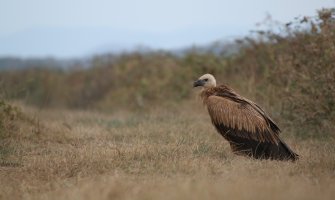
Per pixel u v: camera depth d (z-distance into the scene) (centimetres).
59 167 2605
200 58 5612
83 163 2642
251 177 2317
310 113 3441
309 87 3500
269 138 2780
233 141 2855
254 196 1922
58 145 3212
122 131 3566
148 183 2264
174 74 5853
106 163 2627
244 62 4809
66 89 7394
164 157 2723
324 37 3462
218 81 4834
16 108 3628
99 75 7212
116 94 6444
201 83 3109
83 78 7556
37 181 2452
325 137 3341
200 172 2423
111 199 2030
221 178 2325
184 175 2403
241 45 4884
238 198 1905
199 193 1956
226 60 5234
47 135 3419
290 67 3738
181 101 5241
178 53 6838
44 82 7569
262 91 4066
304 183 2198
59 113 5050
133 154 2766
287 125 3572
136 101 5841
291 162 2658
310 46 3562
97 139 3338
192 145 2992
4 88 4041
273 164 2605
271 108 3847
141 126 3719
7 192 2288
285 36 4053
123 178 2353
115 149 2866
